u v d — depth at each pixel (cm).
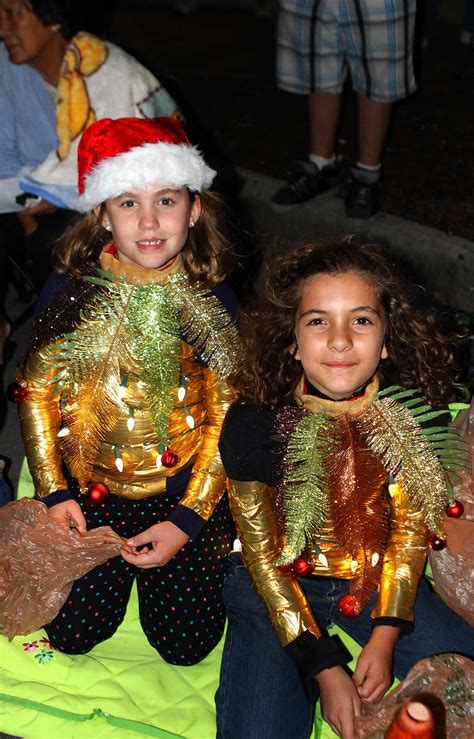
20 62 317
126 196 213
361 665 208
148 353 220
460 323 324
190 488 232
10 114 337
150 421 227
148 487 236
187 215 219
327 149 441
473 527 225
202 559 235
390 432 211
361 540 213
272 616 213
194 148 224
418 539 217
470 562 223
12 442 332
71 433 229
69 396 229
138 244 216
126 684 231
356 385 205
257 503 219
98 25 343
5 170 343
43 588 233
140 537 229
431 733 175
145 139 212
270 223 455
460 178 474
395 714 190
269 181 465
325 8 399
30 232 355
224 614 241
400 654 219
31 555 234
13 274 390
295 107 580
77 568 232
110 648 243
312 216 439
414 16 389
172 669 238
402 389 220
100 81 321
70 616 233
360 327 203
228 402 230
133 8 835
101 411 224
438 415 222
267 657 214
